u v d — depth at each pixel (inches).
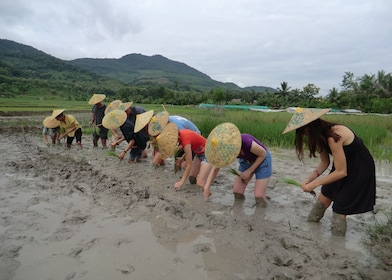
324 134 131.7
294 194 201.3
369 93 2231.8
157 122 215.6
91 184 208.5
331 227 150.9
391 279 106.7
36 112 1010.7
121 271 110.2
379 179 245.4
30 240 131.3
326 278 107.5
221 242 132.2
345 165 130.9
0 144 380.8
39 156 300.5
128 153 334.0
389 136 492.7
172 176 238.2
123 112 268.8
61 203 174.4
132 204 174.4
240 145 159.0
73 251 122.8
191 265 114.7
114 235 137.1
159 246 128.3
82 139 444.5
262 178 177.0
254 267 114.0
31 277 105.7
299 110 137.2
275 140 419.8
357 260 119.6
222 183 223.8
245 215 163.9
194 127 246.1
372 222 157.8
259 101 2672.2
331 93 2315.5
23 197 182.5
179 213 162.7
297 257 121.0
